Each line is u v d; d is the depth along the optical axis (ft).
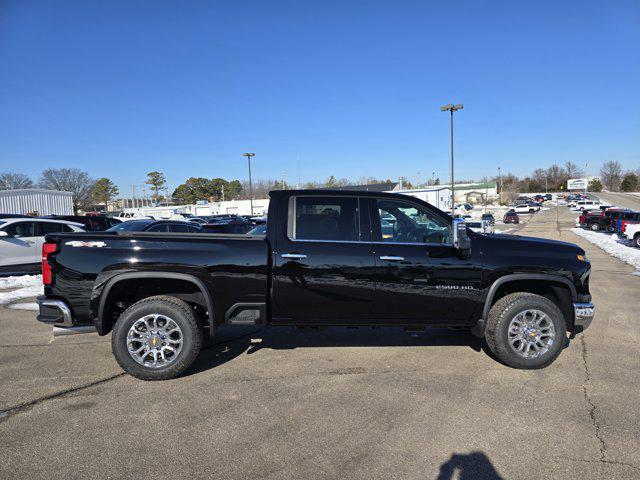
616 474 9.39
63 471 9.41
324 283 14.55
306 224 14.92
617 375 14.75
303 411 12.16
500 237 15.92
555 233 106.83
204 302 14.93
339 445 10.48
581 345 17.99
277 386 13.82
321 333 19.54
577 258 15.43
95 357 16.39
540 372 15.01
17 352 16.94
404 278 14.71
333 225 14.99
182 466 9.62
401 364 15.75
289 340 18.52
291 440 10.69
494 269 14.99
